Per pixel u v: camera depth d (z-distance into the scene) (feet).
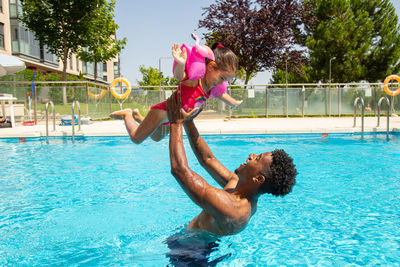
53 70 111.45
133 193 14.97
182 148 7.27
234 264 8.22
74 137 32.83
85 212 12.41
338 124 42.65
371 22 76.02
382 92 59.41
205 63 7.88
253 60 76.64
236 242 9.29
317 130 34.78
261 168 7.26
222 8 73.26
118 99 53.11
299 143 30.01
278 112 57.11
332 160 22.18
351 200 13.66
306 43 78.43
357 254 8.79
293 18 76.79
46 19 70.74
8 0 83.87
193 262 8.13
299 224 11.03
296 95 57.16
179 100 7.32
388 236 9.97
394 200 13.56
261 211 12.41
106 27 93.56
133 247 9.25
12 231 10.61
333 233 10.25
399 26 79.15
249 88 56.34
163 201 13.78
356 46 78.64
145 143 30.66
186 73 7.25
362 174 18.19
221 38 74.38
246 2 74.13
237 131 34.50
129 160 22.71
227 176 8.95
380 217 11.63
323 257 8.63
